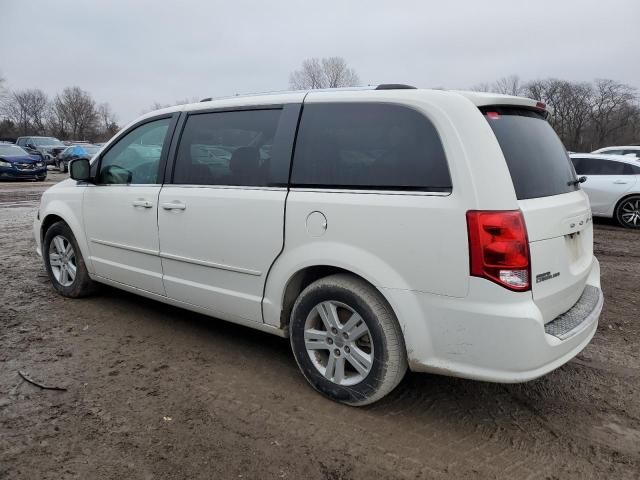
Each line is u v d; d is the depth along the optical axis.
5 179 20.31
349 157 3.05
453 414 3.11
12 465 2.59
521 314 2.56
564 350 2.77
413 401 3.25
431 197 2.72
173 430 2.90
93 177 4.64
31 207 12.52
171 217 3.87
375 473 2.58
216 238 3.60
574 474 2.59
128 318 4.62
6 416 3.02
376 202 2.87
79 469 2.57
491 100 2.88
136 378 3.51
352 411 3.12
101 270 4.67
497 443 2.84
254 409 3.13
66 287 5.11
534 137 3.07
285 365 3.73
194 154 3.85
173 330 4.36
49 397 3.24
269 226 3.29
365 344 3.07
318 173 3.15
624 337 4.39
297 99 3.37
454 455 2.73
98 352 3.91
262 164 3.41
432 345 2.78
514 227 2.57
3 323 4.47
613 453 2.76
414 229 2.74
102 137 94.38
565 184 3.17
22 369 3.61
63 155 28.12
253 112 3.57
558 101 73.81
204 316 4.71
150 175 4.14
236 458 2.67
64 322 4.51
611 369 3.76
